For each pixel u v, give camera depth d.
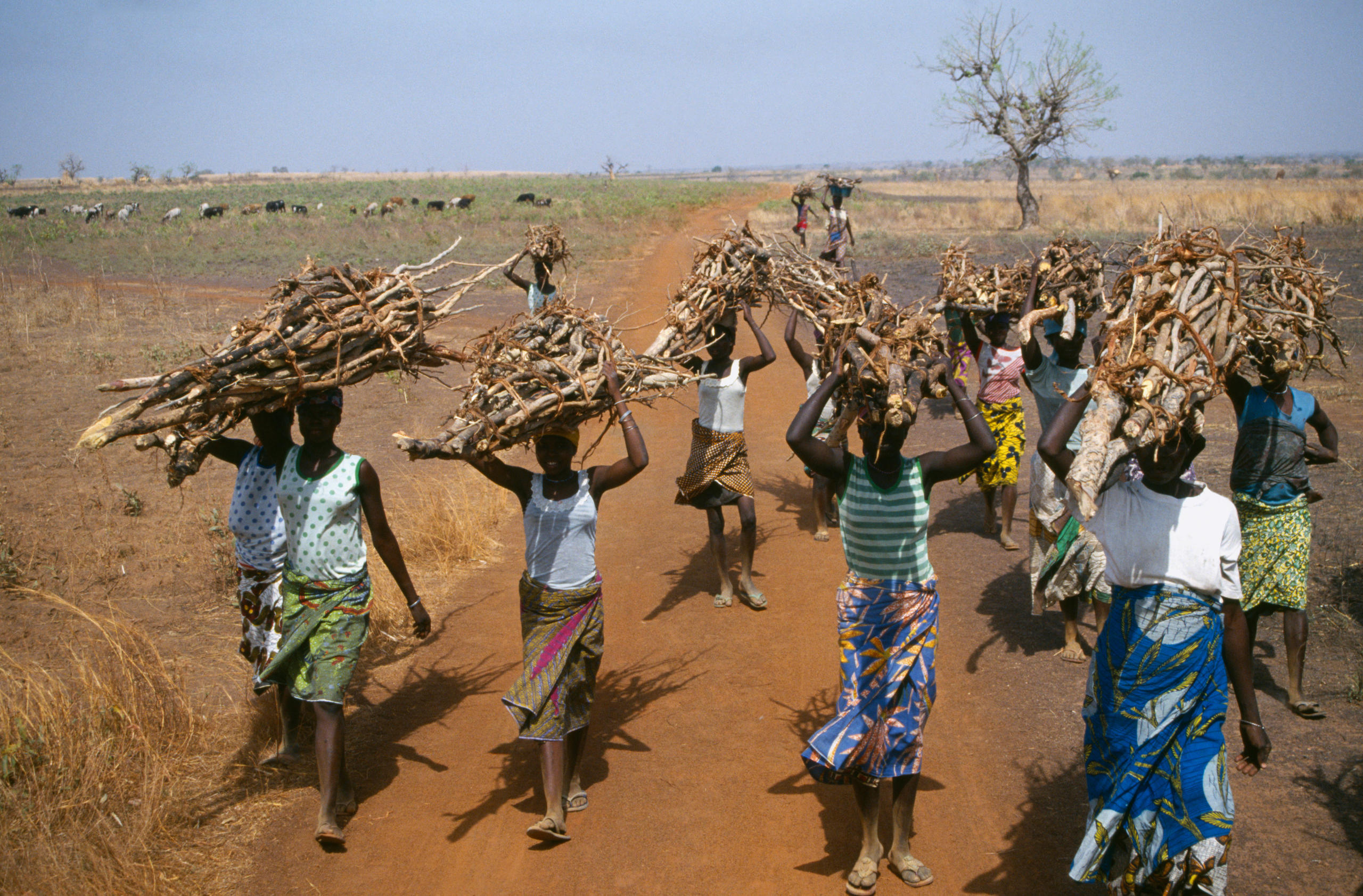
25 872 3.50
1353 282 16.75
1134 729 3.20
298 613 4.03
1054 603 5.31
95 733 4.25
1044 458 3.13
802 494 8.75
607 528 7.99
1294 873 3.54
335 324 4.17
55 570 6.50
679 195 57.47
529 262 25.14
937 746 4.63
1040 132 32.91
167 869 3.71
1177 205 31.03
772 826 4.07
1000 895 3.57
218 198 67.50
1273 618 5.71
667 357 5.80
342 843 3.90
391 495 8.25
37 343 15.02
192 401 3.87
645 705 5.12
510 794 4.34
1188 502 3.15
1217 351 3.36
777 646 5.75
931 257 24.23
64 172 118.44
